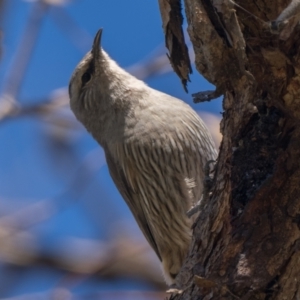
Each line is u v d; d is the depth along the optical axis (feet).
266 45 20.62
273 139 21.40
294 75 20.54
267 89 21.03
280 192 21.04
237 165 21.77
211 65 21.44
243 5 20.52
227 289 21.26
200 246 22.77
